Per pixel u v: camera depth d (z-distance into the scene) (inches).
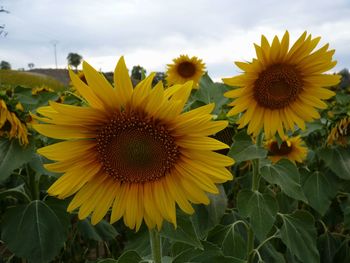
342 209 26.3
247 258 21.5
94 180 13.4
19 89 26.5
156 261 14.1
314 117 21.0
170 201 13.1
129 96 12.4
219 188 18.0
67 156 12.7
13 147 18.6
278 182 19.3
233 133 21.5
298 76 20.6
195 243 13.9
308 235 20.9
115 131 13.1
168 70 53.9
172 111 12.3
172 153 13.2
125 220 13.4
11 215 18.9
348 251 26.3
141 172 13.4
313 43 20.0
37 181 20.6
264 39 19.7
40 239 18.4
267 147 29.0
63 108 12.0
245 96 20.5
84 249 28.3
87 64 11.8
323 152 25.5
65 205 19.5
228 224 23.7
